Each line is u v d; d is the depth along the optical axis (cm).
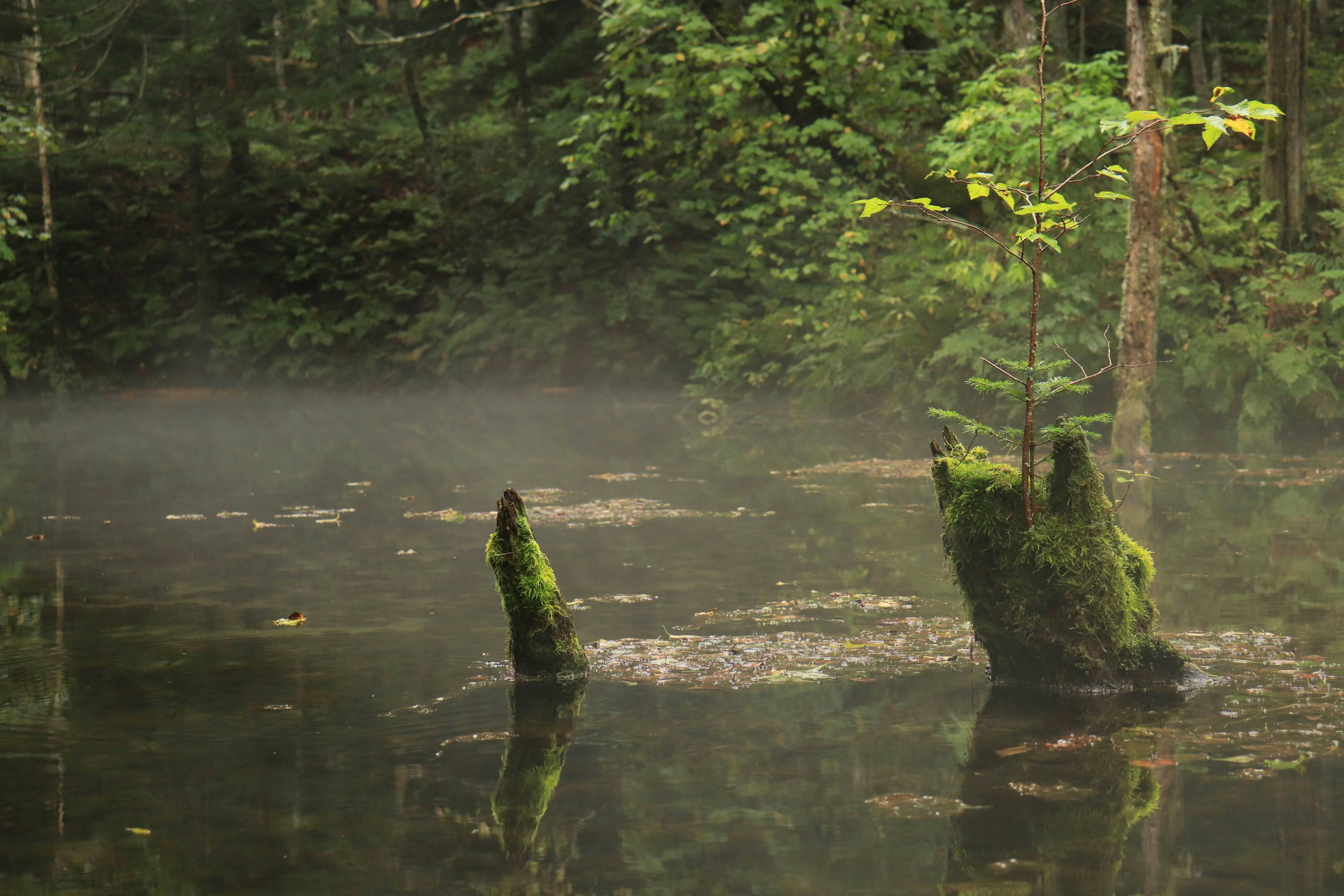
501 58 2662
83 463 1339
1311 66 2184
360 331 2597
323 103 2594
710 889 280
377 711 432
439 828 321
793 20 1698
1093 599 446
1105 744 380
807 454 1338
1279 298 1362
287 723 418
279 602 623
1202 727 395
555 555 743
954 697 441
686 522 868
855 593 623
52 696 455
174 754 386
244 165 2759
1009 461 980
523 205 2653
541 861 299
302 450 1456
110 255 2769
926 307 1566
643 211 2444
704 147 1909
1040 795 336
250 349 2605
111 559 756
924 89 1870
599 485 1094
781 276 1884
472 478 1159
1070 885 279
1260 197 1505
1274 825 311
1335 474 1071
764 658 499
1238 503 899
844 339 1648
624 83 1930
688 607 596
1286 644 496
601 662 498
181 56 2508
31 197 2694
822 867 292
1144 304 1170
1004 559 458
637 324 2472
